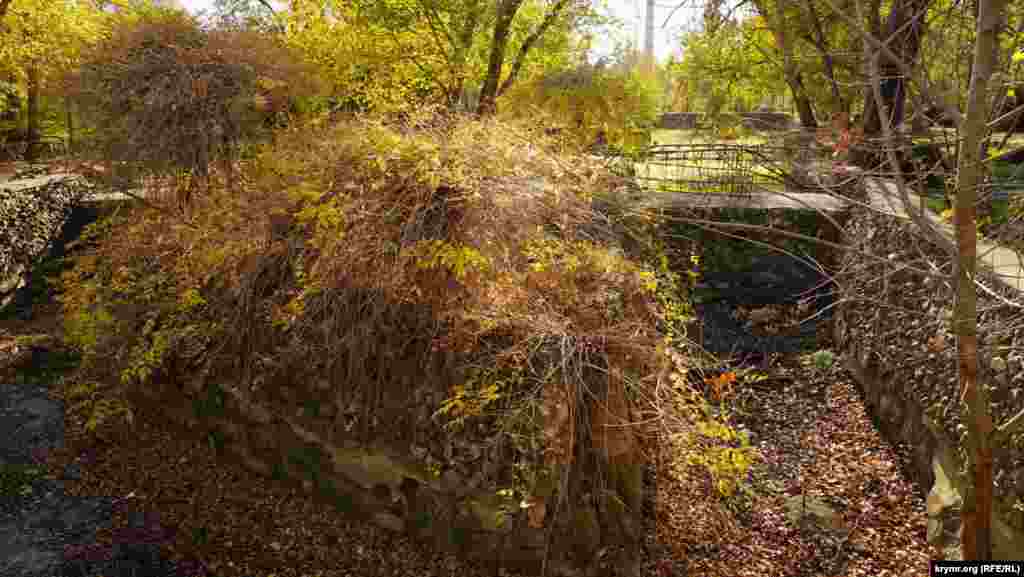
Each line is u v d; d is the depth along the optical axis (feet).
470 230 15.14
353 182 16.22
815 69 22.13
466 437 14.44
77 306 20.89
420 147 15.46
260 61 22.76
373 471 15.42
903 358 20.36
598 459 14.56
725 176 31.07
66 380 21.80
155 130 21.04
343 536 15.51
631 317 15.61
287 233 17.83
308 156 17.89
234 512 16.43
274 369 16.90
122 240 21.97
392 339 15.65
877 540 16.66
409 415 15.10
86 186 34.45
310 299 16.53
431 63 35.06
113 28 23.08
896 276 22.12
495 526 14.14
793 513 17.54
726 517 17.04
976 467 10.46
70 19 42.04
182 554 15.17
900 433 20.04
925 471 18.21
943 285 18.78
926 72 9.86
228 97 21.66
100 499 17.07
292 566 14.80
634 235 20.08
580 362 13.88
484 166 15.51
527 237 15.62
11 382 22.89
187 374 18.53
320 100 26.25
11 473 17.99
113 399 19.49
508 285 15.06
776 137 14.47
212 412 18.25
